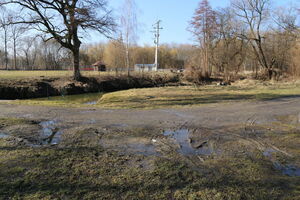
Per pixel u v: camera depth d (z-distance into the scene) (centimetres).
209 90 1753
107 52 4988
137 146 458
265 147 466
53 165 354
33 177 312
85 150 424
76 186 294
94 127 595
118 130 570
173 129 595
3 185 288
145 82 2567
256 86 2147
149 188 295
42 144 451
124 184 303
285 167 372
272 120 721
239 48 3130
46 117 707
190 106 990
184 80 2809
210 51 3097
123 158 393
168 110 878
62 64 5375
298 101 1150
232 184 310
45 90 1786
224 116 775
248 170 356
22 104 962
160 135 538
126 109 887
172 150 441
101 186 296
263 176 337
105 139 496
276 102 1119
